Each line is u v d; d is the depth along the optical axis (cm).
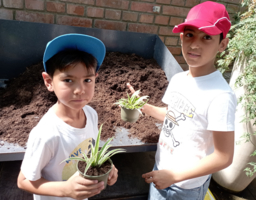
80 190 75
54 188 79
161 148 121
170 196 116
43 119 85
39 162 79
